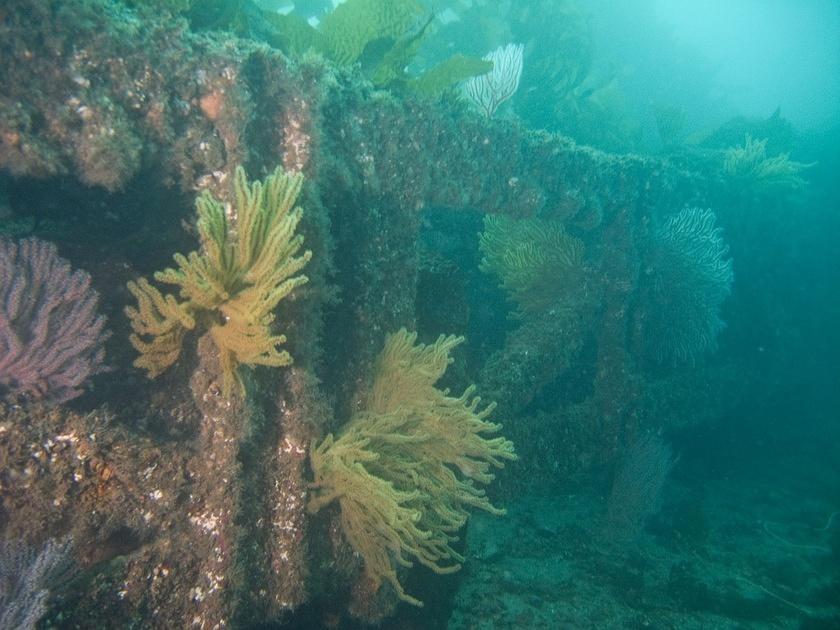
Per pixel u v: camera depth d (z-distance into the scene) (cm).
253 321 256
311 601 354
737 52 4191
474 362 723
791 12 3644
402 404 392
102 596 258
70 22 259
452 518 365
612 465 771
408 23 444
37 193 307
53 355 260
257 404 302
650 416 789
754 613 642
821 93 4281
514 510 714
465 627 513
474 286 837
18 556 249
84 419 269
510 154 534
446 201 494
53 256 272
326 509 362
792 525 944
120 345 302
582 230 768
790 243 1148
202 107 307
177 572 277
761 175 1012
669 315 800
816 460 1241
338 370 392
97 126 272
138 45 282
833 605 710
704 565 746
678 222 801
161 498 281
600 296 716
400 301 430
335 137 385
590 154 636
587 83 1507
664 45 1845
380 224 419
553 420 668
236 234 298
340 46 446
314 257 312
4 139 255
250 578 297
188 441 297
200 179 314
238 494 289
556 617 546
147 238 334
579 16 1209
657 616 586
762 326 1105
